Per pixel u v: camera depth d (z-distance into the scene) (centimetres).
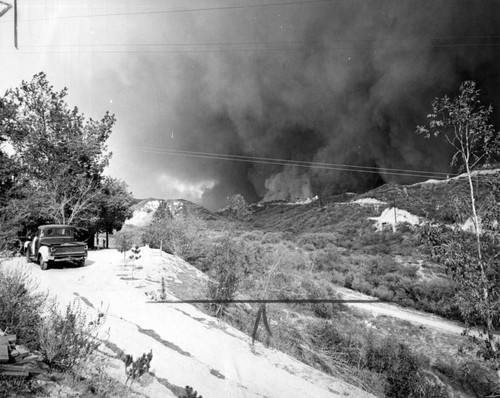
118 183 3391
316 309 1923
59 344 562
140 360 579
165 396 607
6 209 1959
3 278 720
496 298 994
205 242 2391
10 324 599
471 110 1032
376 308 2412
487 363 1786
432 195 5975
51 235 1802
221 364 861
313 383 949
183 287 1559
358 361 1539
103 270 1683
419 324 2169
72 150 3009
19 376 457
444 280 3002
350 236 5425
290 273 2248
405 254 3903
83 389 504
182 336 977
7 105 2819
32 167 2898
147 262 1855
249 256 1817
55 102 2970
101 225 3444
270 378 866
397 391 1442
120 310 1098
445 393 1574
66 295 1157
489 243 1005
